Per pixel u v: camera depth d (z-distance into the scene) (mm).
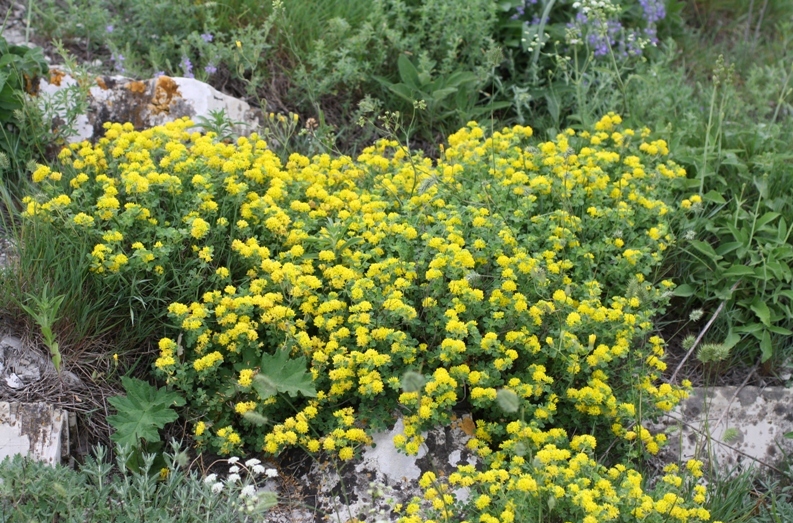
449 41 1978
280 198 1580
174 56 1985
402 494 1390
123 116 1788
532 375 1412
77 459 1394
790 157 1803
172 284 1508
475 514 1317
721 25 2432
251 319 1466
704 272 1697
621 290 1567
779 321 1682
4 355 1429
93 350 1477
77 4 2047
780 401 1604
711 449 1536
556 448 1376
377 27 2004
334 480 1404
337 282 1468
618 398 1484
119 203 1540
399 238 1521
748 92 2154
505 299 1443
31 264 1496
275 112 1935
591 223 1621
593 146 1814
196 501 1314
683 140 1887
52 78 1771
